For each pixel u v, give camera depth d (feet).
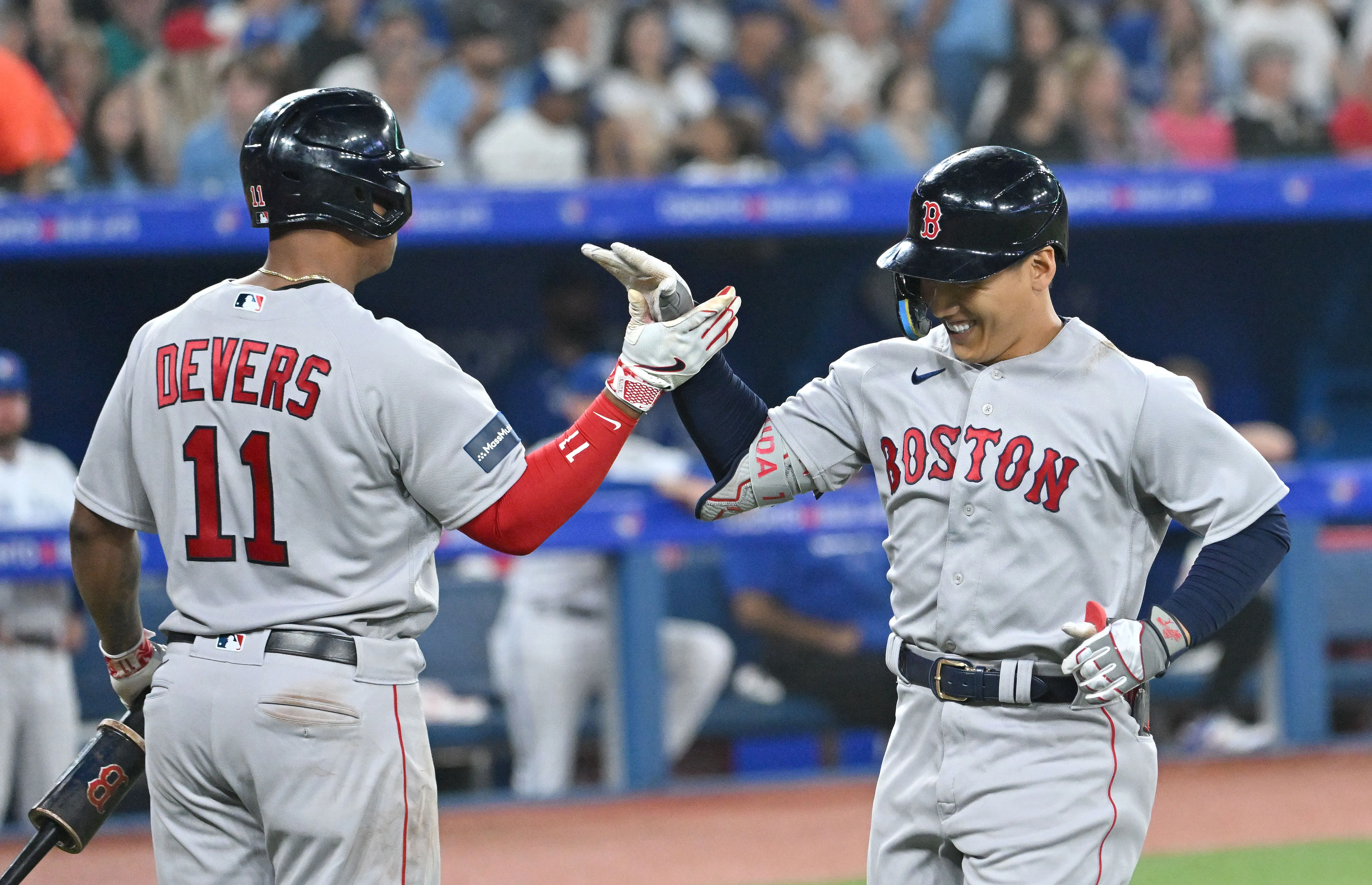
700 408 32.73
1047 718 30.04
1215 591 28.76
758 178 86.99
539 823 69.56
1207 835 65.72
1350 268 107.24
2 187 78.28
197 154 85.61
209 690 29.45
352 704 29.40
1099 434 29.60
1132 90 105.70
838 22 106.11
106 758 33.37
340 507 29.53
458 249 102.27
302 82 89.35
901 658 31.94
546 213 84.48
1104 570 29.99
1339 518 87.51
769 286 105.81
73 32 87.10
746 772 87.04
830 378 33.32
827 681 81.56
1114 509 30.01
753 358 106.93
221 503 29.76
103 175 84.74
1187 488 29.58
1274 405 113.91
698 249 103.40
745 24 102.58
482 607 81.97
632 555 73.56
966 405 30.86
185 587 30.55
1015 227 29.43
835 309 104.01
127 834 68.08
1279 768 77.30
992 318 29.99
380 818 29.63
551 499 30.50
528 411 91.35
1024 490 29.86
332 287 30.30
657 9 104.37
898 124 98.99
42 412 96.02
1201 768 78.07
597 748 87.35
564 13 101.14
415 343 30.07
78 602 75.20
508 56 99.45
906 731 31.71
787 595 81.30
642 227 85.76
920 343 32.37
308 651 29.40
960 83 105.19
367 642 29.84
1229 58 109.60
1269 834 65.51
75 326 96.63
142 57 89.97
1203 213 91.04
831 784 76.89
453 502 29.91
